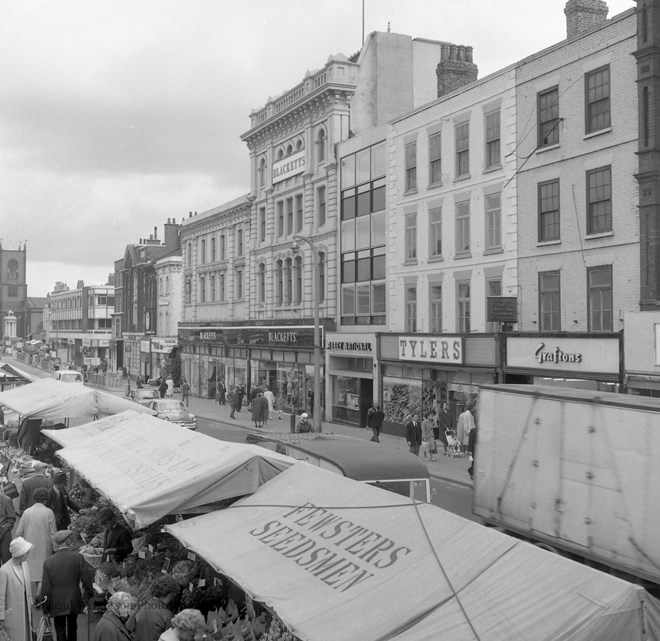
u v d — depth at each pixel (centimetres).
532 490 1144
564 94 2472
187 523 880
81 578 947
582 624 499
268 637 758
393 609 569
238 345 5025
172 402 3438
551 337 2433
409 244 3294
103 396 1875
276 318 4609
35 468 1403
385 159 3434
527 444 1159
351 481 854
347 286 3788
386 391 3359
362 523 736
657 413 916
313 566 685
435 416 2995
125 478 1078
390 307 3397
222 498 963
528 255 2619
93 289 10956
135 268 8075
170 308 6919
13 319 19400
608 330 2323
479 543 623
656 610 512
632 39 2228
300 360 4225
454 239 2994
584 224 2400
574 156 2436
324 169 3997
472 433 2214
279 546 750
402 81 3994
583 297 2406
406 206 3291
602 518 999
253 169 4988
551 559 568
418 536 671
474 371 2809
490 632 520
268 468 980
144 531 1114
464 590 568
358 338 3553
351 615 579
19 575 853
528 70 2612
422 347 3069
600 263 2342
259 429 3503
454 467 2422
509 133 2698
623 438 966
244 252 5188
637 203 2212
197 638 705
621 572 997
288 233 4494
